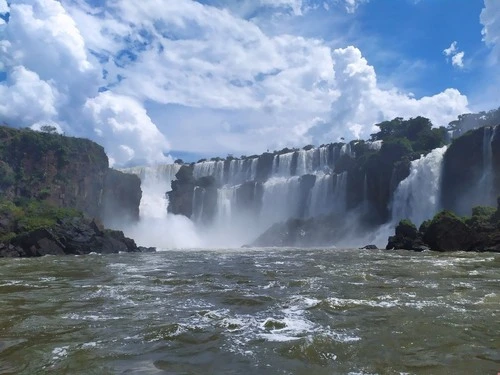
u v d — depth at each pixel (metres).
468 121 97.38
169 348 8.41
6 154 74.81
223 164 101.38
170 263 30.64
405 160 72.56
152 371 7.12
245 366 7.34
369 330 9.56
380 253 40.44
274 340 8.88
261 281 18.16
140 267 27.25
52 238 47.88
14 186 72.69
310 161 93.44
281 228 80.50
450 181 65.38
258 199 88.88
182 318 10.98
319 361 7.57
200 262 31.09
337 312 11.45
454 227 44.50
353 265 25.56
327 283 17.11
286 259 32.84
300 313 11.40
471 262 26.97
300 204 85.25
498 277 18.67
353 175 80.00
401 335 9.15
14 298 14.38
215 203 91.44
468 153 63.53
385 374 6.89
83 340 9.02
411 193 68.69
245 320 10.66
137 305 12.88
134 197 91.06
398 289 15.26
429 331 9.45
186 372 7.06
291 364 7.43
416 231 49.47
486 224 45.03
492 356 7.76
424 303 12.49
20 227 50.94
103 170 87.81
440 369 7.10
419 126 89.81
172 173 105.88
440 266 24.14
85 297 14.48
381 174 76.94
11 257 43.97
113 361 7.66
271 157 97.56
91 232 52.03
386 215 76.44
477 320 10.38
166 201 98.19
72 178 79.69
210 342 8.78
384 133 101.06
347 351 8.12
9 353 8.16
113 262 32.91
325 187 82.94
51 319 11.01
